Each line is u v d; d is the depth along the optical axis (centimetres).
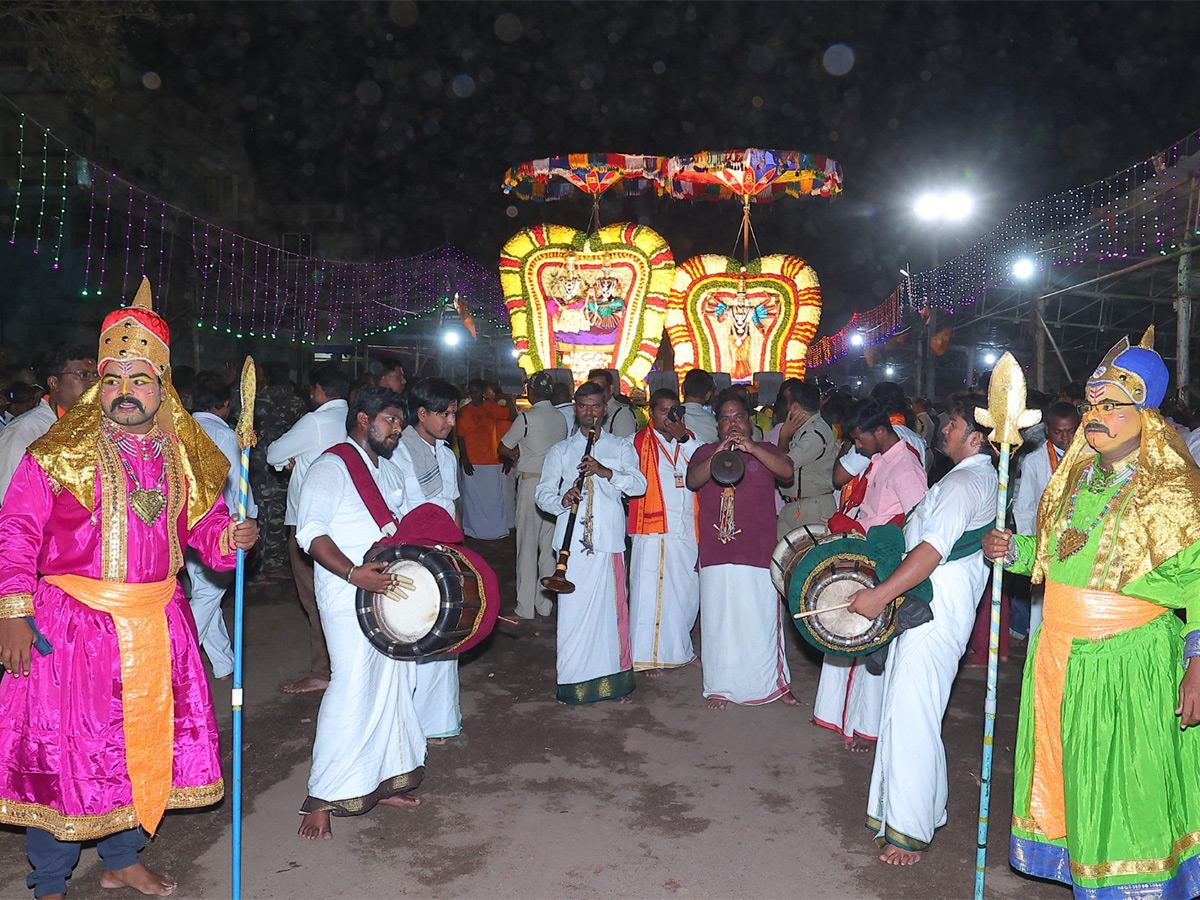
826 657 571
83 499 351
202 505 383
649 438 683
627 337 1346
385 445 454
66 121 1964
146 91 2270
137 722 358
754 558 607
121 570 356
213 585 642
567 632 617
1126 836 330
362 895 384
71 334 2005
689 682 668
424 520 448
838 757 532
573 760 527
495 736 563
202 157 2558
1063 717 344
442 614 414
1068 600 346
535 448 838
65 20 1201
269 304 2527
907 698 410
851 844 432
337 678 438
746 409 605
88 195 1970
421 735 478
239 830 372
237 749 374
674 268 1355
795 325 1387
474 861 413
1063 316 1727
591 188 1414
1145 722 331
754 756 533
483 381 1225
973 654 712
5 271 1939
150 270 2120
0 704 355
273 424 961
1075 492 353
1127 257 1369
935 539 386
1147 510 329
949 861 419
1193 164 1143
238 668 375
